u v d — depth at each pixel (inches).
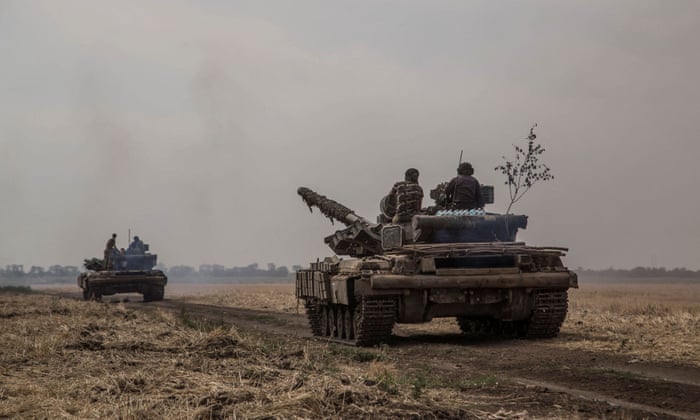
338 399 437.7
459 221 867.4
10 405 440.1
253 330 1057.5
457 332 998.4
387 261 832.9
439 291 825.5
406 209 903.7
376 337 839.1
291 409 414.3
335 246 1005.2
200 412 410.6
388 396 456.4
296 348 703.1
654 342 762.8
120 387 482.0
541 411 447.5
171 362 580.7
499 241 884.6
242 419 398.9
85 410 422.6
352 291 853.8
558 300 848.3
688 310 1337.4
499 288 836.0
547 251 849.5
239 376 498.6
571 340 829.8
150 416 408.8
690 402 473.4
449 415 423.2
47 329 877.2
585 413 442.9
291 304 1838.1
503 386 528.1
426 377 570.3
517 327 898.1
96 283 2011.6
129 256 2186.3
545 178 890.7
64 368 571.2
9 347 693.9
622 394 502.3
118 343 695.7
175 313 1393.9
